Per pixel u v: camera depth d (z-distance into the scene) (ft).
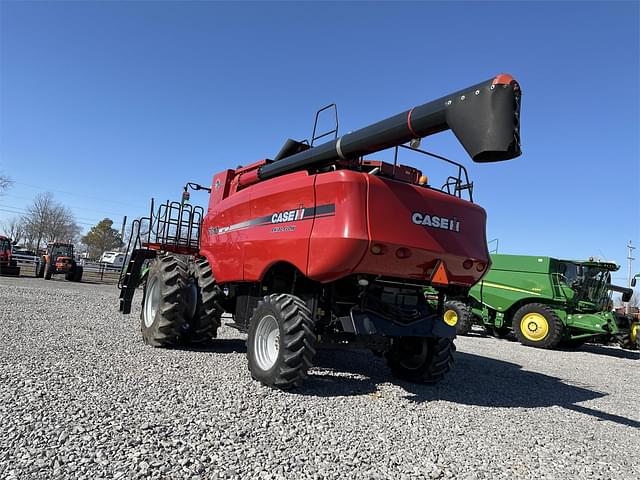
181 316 21.90
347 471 9.77
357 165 18.16
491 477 10.34
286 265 18.03
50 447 9.41
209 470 9.09
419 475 9.96
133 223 28.73
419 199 16.28
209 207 26.40
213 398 13.76
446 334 17.84
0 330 21.61
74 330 24.23
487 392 19.29
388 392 17.03
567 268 45.98
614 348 50.75
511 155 12.84
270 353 16.53
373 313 16.83
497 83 12.66
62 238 213.46
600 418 16.75
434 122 14.01
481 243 18.04
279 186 17.89
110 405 12.22
